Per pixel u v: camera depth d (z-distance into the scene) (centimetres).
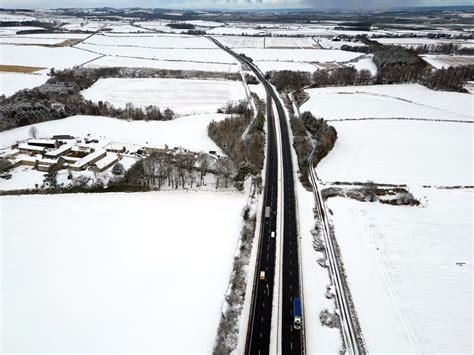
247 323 7044
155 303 7400
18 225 9681
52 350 6381
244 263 8544
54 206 10619
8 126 16038
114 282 7894
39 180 11981
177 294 7644
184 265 8444
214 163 12338
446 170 13225
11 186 11575
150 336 6688
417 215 10525
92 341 6556
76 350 6384
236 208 10750
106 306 7300
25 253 8681
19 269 8188
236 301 7500
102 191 11519
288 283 8000
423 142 15500
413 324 7062
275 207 10819
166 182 11875
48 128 16400
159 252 8825
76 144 14412
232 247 9100
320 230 9812
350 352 6519
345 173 12938
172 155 12825
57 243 9038
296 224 10050
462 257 8856
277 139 15838
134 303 7388
